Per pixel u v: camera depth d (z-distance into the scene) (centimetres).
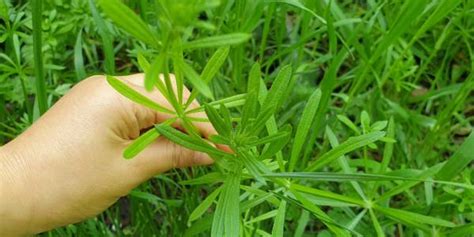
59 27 35
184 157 26
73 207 25
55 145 24
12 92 36
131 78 26
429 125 40
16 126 36
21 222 25
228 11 37
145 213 35
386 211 27
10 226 25
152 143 25
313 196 26
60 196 24
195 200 34
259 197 25
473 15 40
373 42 41
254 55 43
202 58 37
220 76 38
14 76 39
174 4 14
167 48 15
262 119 20
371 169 36
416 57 46
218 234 21
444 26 43
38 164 24
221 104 19
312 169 24
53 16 34
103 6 15
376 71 39
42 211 24
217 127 20
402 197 39
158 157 25
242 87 39
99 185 24
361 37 41
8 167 24
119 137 24
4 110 37
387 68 39
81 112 24
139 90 24
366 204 27
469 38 43
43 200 24
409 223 27
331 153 24
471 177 30
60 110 24
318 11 37
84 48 40
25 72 34
